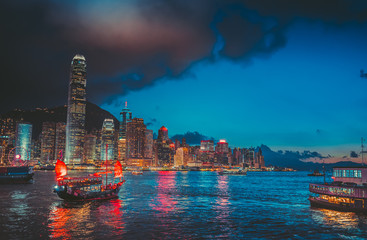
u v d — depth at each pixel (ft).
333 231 195.93
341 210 248.73
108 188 368.48
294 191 504.43
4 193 410.93
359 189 236.02
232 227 207.82
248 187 602.03
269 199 376.07
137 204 314.76
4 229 195.93
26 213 254.06
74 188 335.06
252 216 248.73
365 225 209.56
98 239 174.19
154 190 497.46
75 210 270.87
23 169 628.28
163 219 233.55
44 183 625.00
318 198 277.03
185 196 404.36
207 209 286.46
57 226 205.36
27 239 173.37
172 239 176.65
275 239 178.81
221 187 594.24
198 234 188.24
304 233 191.83
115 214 252.62
